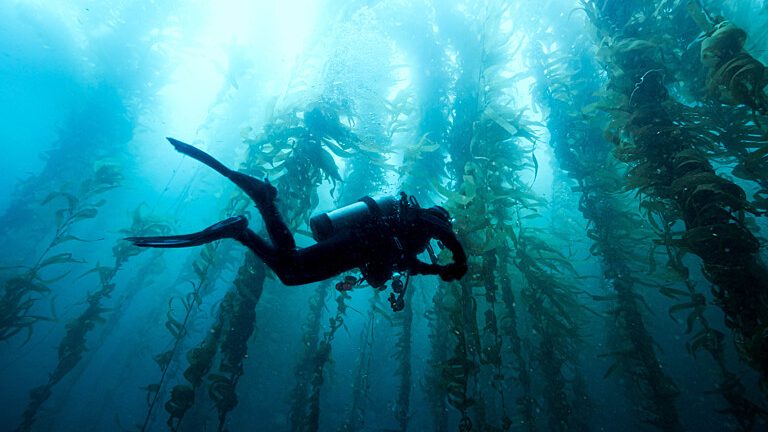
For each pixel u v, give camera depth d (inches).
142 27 439.2
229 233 57.7
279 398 482.0
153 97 452.1
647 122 167.2
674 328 416.2
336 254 66.2
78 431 390.0
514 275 325.1
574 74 301.7
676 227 325.1
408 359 283.9
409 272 79.5
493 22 279.3
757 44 223.5
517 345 236.1
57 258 273.6
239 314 196.1
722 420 375.9
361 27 298.5
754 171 153.8
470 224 195.6
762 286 123.0
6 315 243.8
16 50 727.7
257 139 261.7
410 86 349.1
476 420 212.8
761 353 116.0
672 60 201.3
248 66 406.9
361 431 439.5
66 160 391.5
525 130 253.3
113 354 481.7
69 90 598.2
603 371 413.4
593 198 257.1
